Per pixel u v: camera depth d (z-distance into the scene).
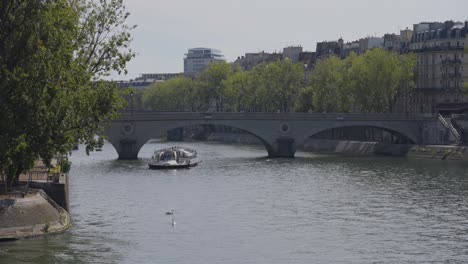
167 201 105.62
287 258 70.50
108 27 81.88
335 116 190.88
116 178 136.38
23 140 71.75
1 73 71.75
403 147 190.00
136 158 178.88
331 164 163.38
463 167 151.75
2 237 73.69
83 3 81.31
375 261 69.25
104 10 81.50
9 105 72.19
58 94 74.31
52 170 101.38
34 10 72.62
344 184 124.94
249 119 187.00
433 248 74.31
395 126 194.62
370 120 193.12
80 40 80.56
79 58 79.50
